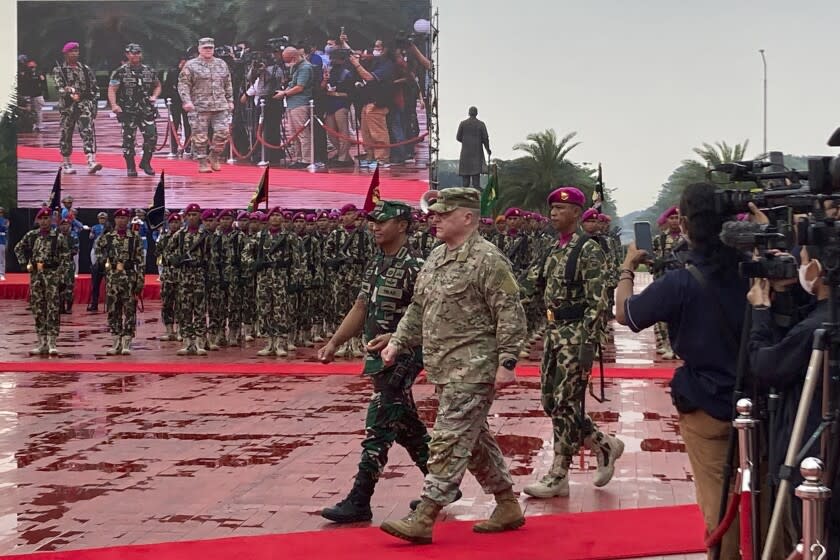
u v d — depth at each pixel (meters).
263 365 16.39
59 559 6.30
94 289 27.89
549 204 8.00
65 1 45.94
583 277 7.75
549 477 7.91
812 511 4.07
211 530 7.03
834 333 4.24
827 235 4.20
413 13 44.22
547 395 7.91
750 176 4.98
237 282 19.19
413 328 6.80
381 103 44.47
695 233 5.07
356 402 12.59
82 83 46.00
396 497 7.98
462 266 6.49
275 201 45.09
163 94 45.84
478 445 6.72
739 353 4.84
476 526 6.87
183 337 18.25
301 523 7.21
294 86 44.84
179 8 45.25
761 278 4.60
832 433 4.25
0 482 8.48
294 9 44.59
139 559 6.29
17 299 32.62
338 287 18.80
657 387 13.91
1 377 14.95
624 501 7.76
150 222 25.19
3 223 34.34
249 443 10.05
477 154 32.97
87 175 46.12
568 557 6.25
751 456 4.61
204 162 45.59
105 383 14.34
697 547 6.44
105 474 8.76
